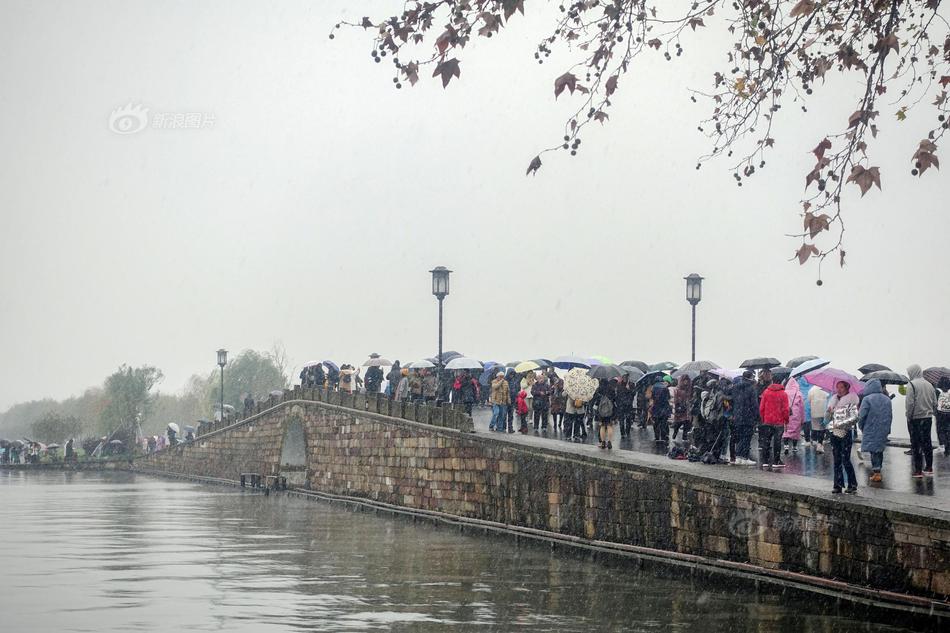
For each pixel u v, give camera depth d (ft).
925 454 106.52
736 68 62.80
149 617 91.76
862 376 138.41
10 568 123.13
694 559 106.93
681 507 109.40
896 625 82.12
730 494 102.37
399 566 122.83
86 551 140.36
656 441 144.46
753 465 117.80
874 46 59.52
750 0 61.93
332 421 221.66
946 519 78.23
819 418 130.41
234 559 130.93
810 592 91.61
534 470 138.92
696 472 108.58
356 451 207.62
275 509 208.95
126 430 522.47
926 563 79.97
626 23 60.44
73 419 633.20
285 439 254.68
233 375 566.36
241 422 290.35
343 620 91.09
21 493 273.13
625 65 60.49
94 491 281.74
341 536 155.74
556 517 133.59
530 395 180.34
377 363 222.69
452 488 164.14
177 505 223.51
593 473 125.08
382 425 193.57
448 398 203.82
